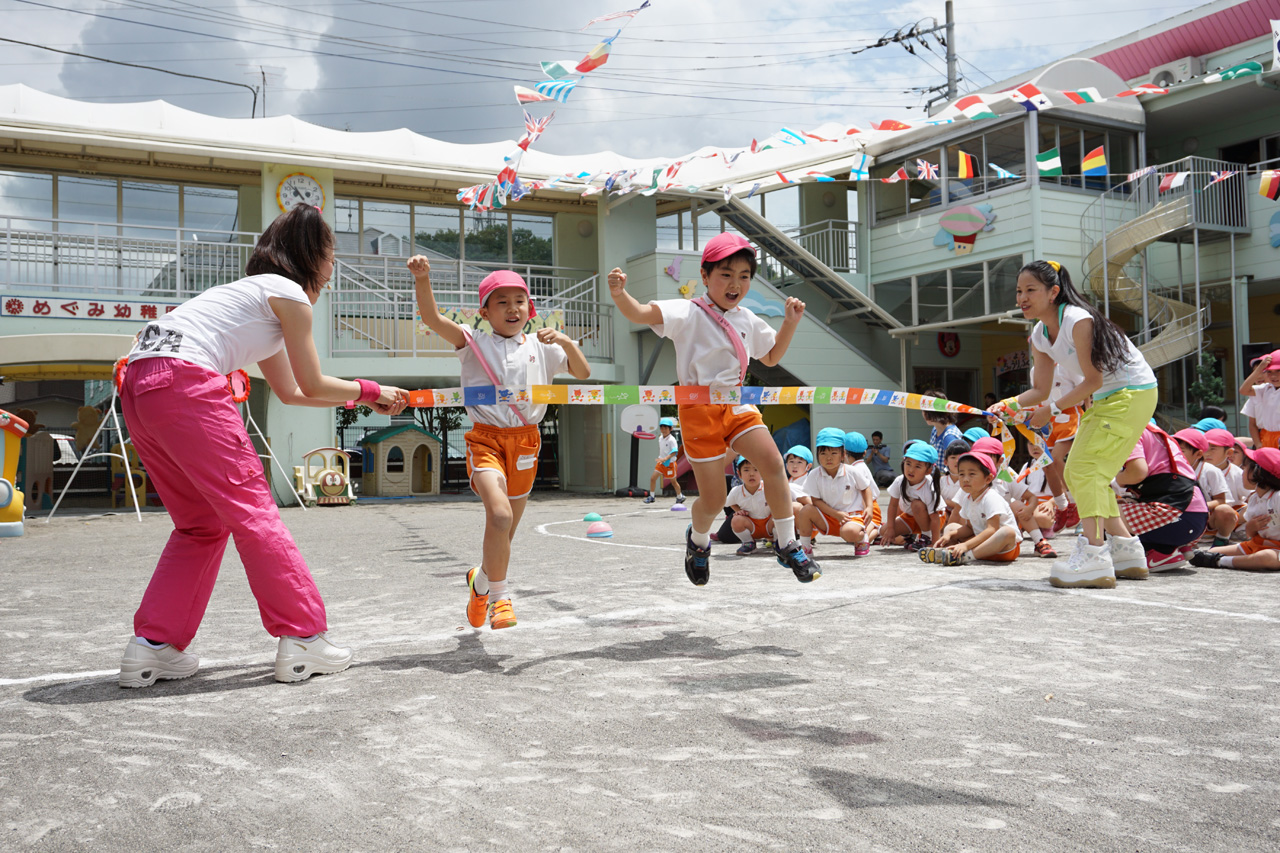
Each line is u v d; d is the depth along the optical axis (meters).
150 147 15.17
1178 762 2.17
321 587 5.57
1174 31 17.73
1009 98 8.33
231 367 3.17
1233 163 17.25
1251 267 16.98
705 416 3.63
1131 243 15.69
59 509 15.46
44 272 14.62
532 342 3.84
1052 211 16.67
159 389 2.99
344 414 21.77
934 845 1.71
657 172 11.20
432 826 1.82
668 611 4.34
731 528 7.09
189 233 16.89
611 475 18.48
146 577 6.43
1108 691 2.80
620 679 3.01
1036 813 1.86
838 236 19.95
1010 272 17.23
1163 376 18.31
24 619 4.59
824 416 18.75
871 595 4.69
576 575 5.84
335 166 16.44
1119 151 17.61
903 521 7.38
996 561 6.16
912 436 19.70
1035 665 3.15
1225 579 5.23
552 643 3.63
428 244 18.72
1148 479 5.54
